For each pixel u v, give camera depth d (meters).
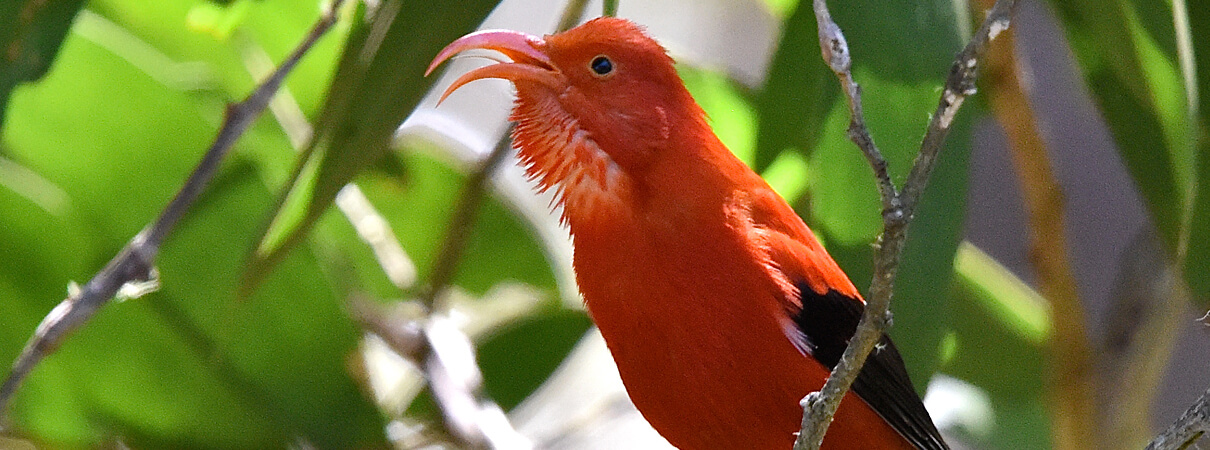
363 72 7.96
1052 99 16.00
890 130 7.88
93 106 10.74
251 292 8.46
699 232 7.55
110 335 11.23
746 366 7.56
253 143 11.02
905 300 8.07
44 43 7.85
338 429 11.45
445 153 12.16
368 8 8.12
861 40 7.92
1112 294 13.27
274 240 8.25
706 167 7.76
